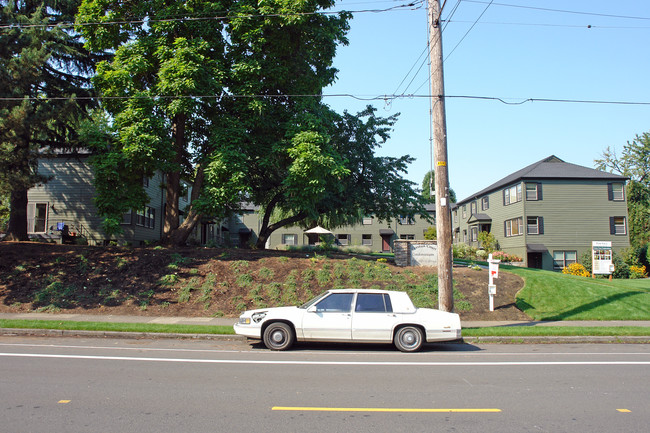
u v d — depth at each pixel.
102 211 18.67
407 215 26.66
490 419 5.58
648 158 55.41
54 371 7.87
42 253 19.09
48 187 27.95
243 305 16.12
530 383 7.45
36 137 18.39
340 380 7.48
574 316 16.09
